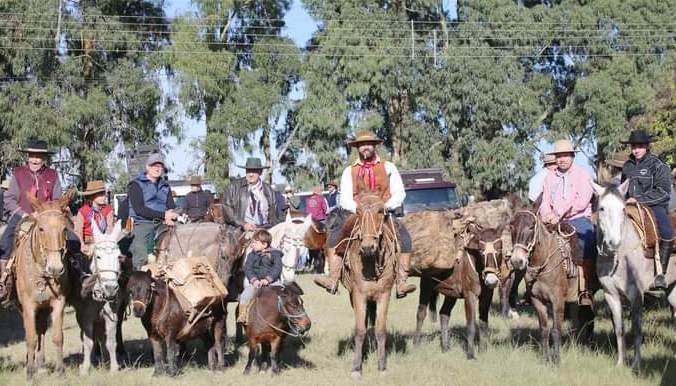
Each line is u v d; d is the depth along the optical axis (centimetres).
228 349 1291
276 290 1079
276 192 1264
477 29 4578
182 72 4591
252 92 4700
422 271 1170
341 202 1107
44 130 4225
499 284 1185
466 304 1166
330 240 1115
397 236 1092
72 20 4544
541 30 4591
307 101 4550
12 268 1082
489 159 4438
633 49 4597
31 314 1056
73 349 1377
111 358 1111
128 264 1160
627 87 4488
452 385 1010
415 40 4653
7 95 4297
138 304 1000
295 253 1178
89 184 1188
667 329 1362
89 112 4312
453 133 4631
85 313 1098
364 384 1030
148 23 4966
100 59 4728
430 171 2570
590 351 1182
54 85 4391
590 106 4450
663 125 2359
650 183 1134
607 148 4462
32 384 1033
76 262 1090
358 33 4538
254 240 1102
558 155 1176
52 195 1148
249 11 5016
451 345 1273
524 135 4541
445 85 4500
